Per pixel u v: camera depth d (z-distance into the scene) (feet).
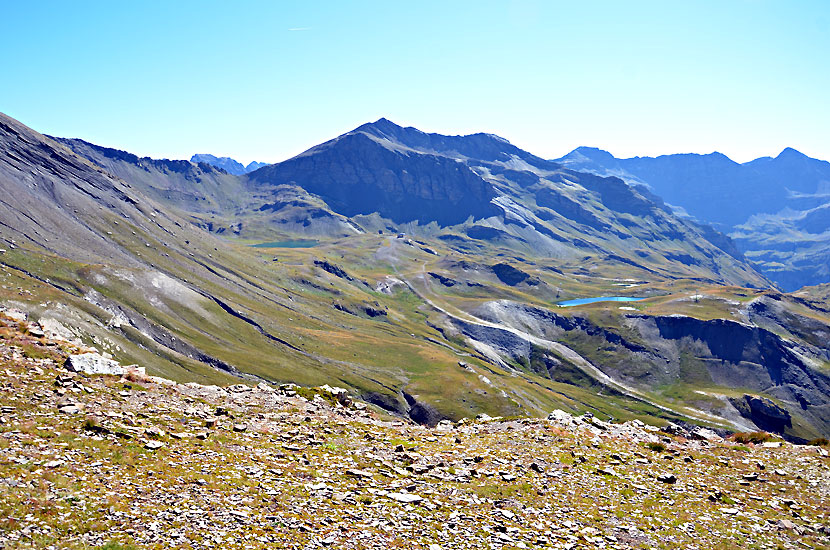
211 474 77.25
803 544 79.25
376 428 121.90
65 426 82.79
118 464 74.18
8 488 60.54
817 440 136.46
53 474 66.28
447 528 72.59
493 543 69.92
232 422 105.19
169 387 120.67
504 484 92.53
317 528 66.69
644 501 90.79
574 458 109.81
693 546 75.77
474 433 127.34
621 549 72.74
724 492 98.07
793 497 97.91
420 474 93.66
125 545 55.21
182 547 56.85
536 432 127.85
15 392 91.56
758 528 83.41
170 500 66.80
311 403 134.31
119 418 92.02
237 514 66.18
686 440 134.82
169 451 82.84
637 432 138.41
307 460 90.58
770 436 142.10
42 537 53.36
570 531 76.74
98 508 61.41
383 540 66.39
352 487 81.61
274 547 60.23
